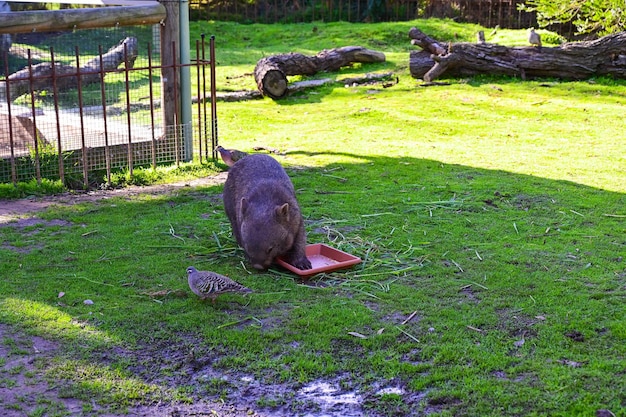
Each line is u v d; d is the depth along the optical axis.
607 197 8.78
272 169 7.18
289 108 14.52
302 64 16.73
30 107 10.40
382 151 11.20
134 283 6.18
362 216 8.09
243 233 6.46
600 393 4.49
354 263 6.54
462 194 8.92
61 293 5.91
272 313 5.63
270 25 24.78
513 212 8.23
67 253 6.89
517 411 4.33
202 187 9.34
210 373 4.81
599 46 15.56
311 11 26.56
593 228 7.70
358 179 9.64
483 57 15.95
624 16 17.16
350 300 5.87
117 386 4.64
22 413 4.33
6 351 5.01
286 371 4.81
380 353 5.02
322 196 8.87
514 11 23.75
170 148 10.41
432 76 15.95
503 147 11.47
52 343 5.13
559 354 4.98
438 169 10.13
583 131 12.43
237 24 24.89
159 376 4.77
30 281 6.18
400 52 19.81
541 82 15.73
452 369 4.81
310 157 10.84
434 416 4.30
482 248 7.09
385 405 4.45
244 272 6.48
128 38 10.21
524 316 5.57
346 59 17.30
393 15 25.88
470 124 12.96
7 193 8.83
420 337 5.24
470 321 5.48
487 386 4.59
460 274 6.42
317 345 5.12
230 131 12.66
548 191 9.02
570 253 6.94
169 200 8.76
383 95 15.17
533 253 6.94
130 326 5.39
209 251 6.98
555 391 4.52
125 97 10.44
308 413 4.39
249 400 4.53
